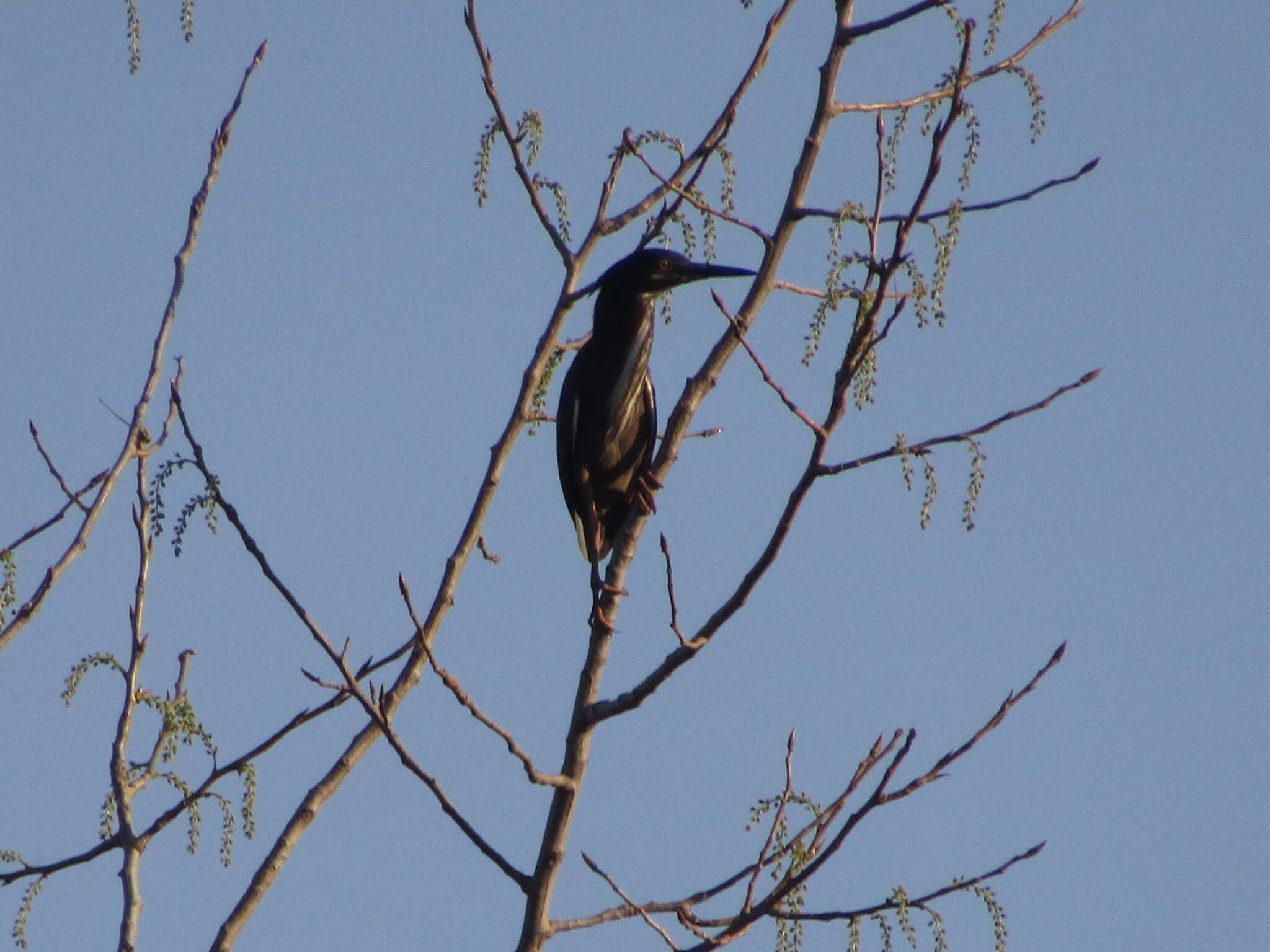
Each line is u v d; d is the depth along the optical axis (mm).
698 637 9016
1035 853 9195
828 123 10453
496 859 9234
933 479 8898
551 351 11508
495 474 11195
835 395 8391
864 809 8672
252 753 10289
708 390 10578
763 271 10492
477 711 8945
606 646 10477
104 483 10273
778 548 8695
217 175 11008
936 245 9867
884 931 9086
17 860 9953
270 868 9672
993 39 10578
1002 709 9078
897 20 10352
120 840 9703
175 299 10680
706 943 8695
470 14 11383
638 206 11664
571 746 9609
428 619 10719
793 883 8633
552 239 11578
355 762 10172
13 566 10547
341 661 8828
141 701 10227
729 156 11680
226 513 9234
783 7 11672
